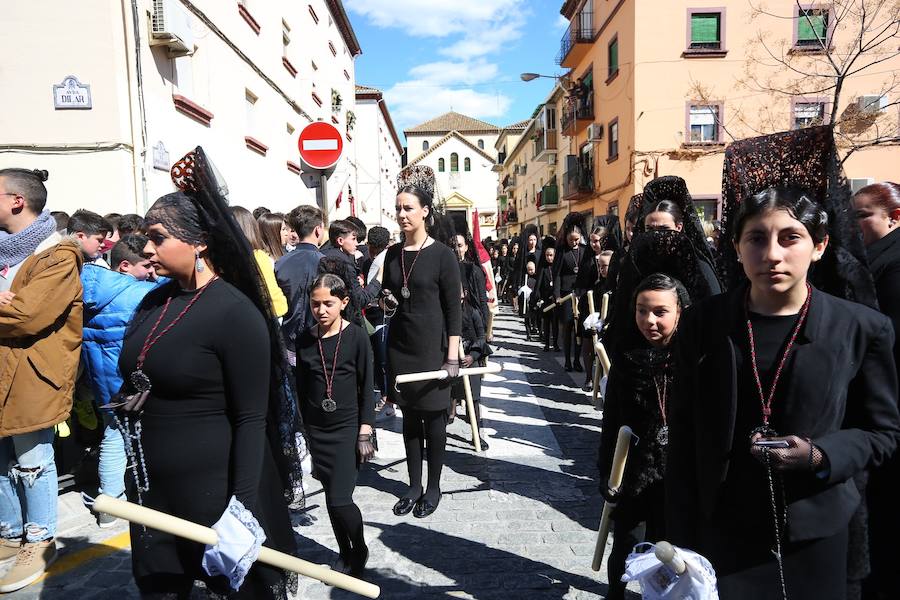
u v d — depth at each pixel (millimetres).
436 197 4645
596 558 2533
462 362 4418
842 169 1642
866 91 16047
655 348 2242
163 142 6473
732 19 16781
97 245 3936
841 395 1407
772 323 1490
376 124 27812
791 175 1711
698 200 17422
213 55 8164
